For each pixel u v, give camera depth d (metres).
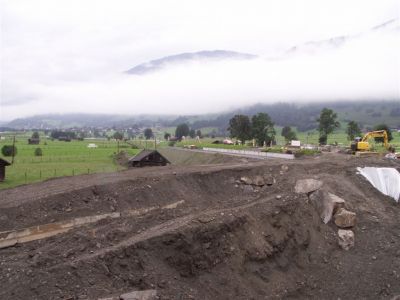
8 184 45.38
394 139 141.38
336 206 31.20
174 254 23.14
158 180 36.81
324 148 79.56
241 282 23.89
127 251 22.00
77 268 20.06
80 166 65.44
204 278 23.16
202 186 39.12
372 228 31.05
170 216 27.98
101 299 18.69
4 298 18.05
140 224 26.41
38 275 19.31
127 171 43.72
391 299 24.77
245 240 26.03
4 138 181.88
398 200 35.91
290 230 28.59
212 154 69.12
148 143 147.38
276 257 26.73
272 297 24.02
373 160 44.97
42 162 71.44
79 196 31.83
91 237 23.58
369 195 36.06
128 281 20.75
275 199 30.66
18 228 27.25
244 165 44.34
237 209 28.03
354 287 26.06
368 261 28.05
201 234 24.44
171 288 21.42
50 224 27.70
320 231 30.12
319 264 27.77
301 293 25.28
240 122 112.62
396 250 28.64
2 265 20.48
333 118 105.12
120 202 32.72
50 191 32.78
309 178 34.53
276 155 63.44
